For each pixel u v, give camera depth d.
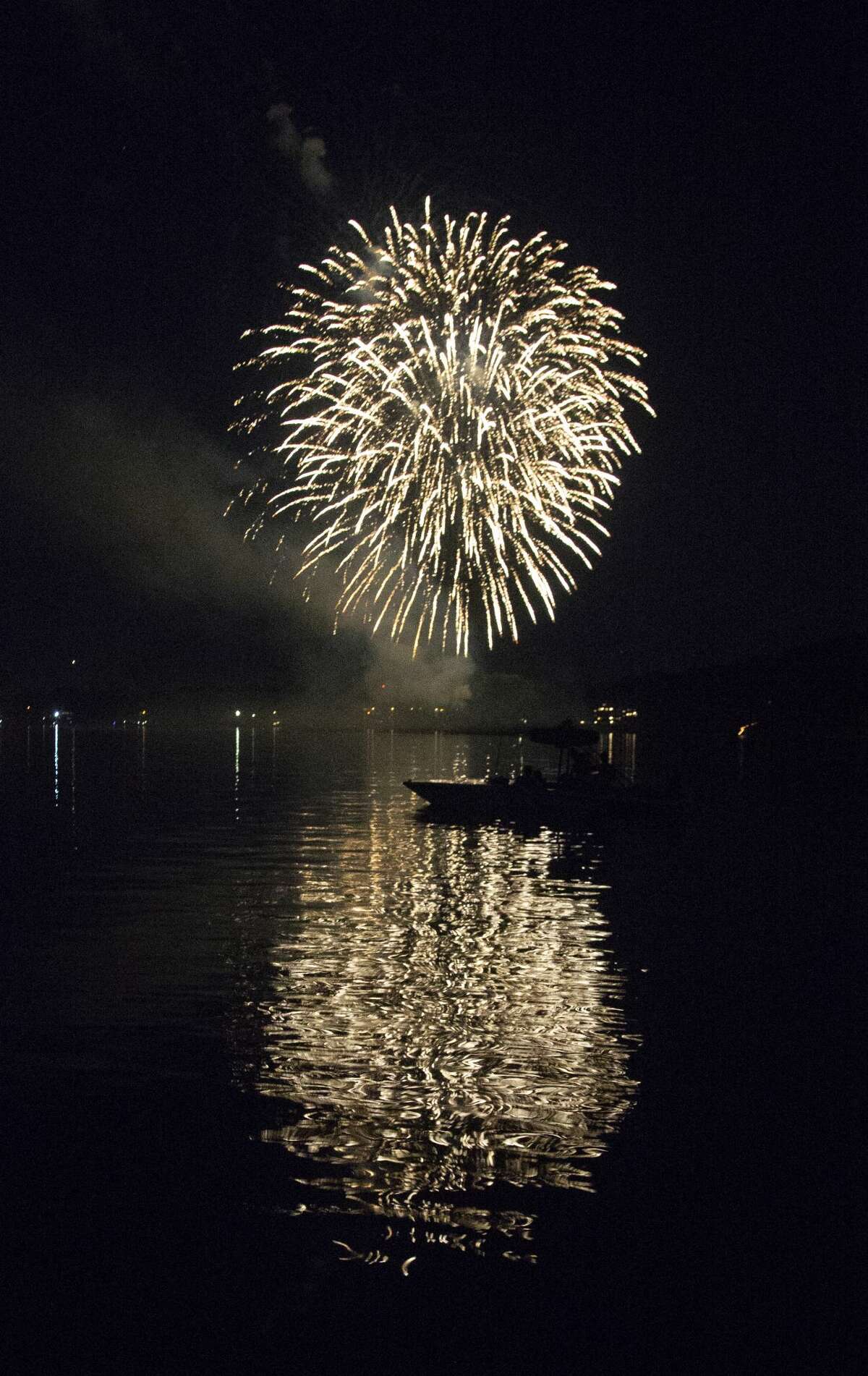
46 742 108.00
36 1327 7.78
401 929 19.89
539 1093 11.68
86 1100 11.45
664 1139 10.52
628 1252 8.60
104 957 17.59
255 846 31.53
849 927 20.17
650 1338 7.64
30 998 15.16
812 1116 11.11
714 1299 8.05
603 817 35.59
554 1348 7.55
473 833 34.69
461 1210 9.19
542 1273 8.34
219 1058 12.73
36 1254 8.62
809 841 32.34
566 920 20.78
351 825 36.94
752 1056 12.88
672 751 79.25
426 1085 11.88
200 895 23.45
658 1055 12.93
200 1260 8.52
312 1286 8.21
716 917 21.05
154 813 40.75
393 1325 7.77
